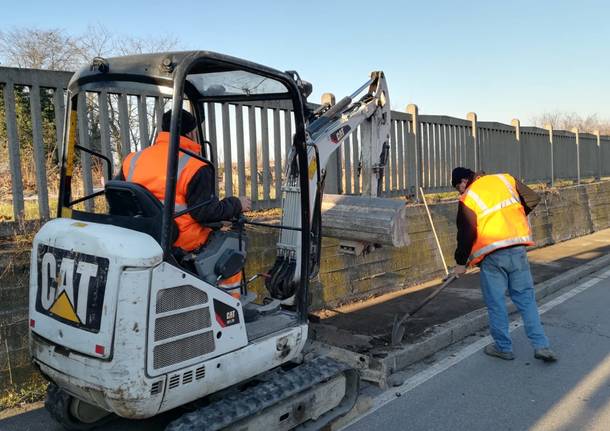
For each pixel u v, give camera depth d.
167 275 2.93
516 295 5.29
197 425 2.96
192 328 3.06
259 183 7.23
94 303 2.89
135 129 6.21
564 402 4.30
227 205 3.43
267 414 3.34
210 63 3.26
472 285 8.45
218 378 3.21
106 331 2.83
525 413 4.13
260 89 4.21
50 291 3.19
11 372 4.36
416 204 9.14
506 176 5.41
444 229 9.44
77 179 6.19
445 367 5.15
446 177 10.24
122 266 2.81
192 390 3.08
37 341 3.29
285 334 3.67
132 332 2.80
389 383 4.72
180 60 3.03
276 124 7.15
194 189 3.28
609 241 12.95
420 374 4.98
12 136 4.84
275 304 4.10
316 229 4.41
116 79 3.27
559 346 5.63
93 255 2.94
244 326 3.37
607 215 15.91
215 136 6.36
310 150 4.39
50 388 3.83
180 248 3.33
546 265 9.72
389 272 8.08
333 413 3.89
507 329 5.28
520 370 5.02
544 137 14.00
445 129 10.20
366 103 5.49
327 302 7.02
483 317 6.42
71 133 3.75
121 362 2.80
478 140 11.09
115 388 2.80
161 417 4.12
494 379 4.82
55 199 5.76
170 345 2.95
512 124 12.61
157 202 3.19
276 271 4.26
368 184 5.67
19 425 3.96
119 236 2.93
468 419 4.06
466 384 4.72
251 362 3.41
